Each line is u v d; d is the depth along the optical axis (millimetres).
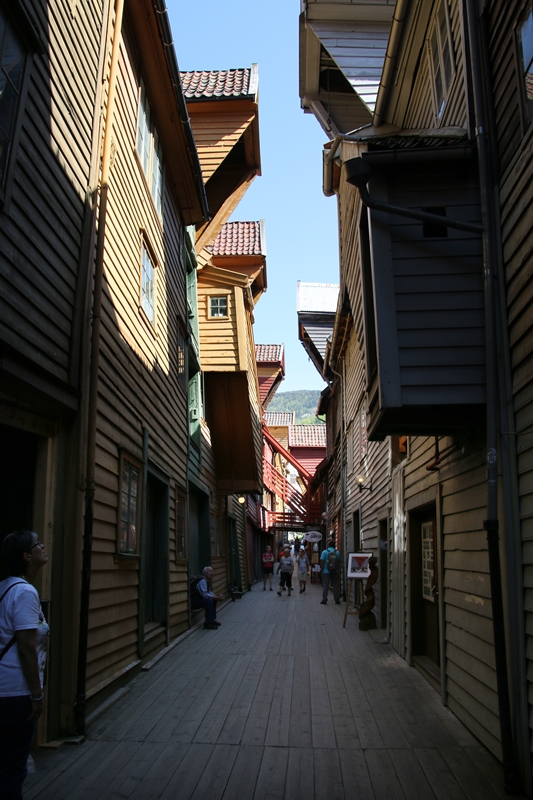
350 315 13148
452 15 6238
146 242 8352
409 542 8109
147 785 4070
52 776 4184
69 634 4996
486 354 4715
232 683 6789
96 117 5945
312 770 4359
